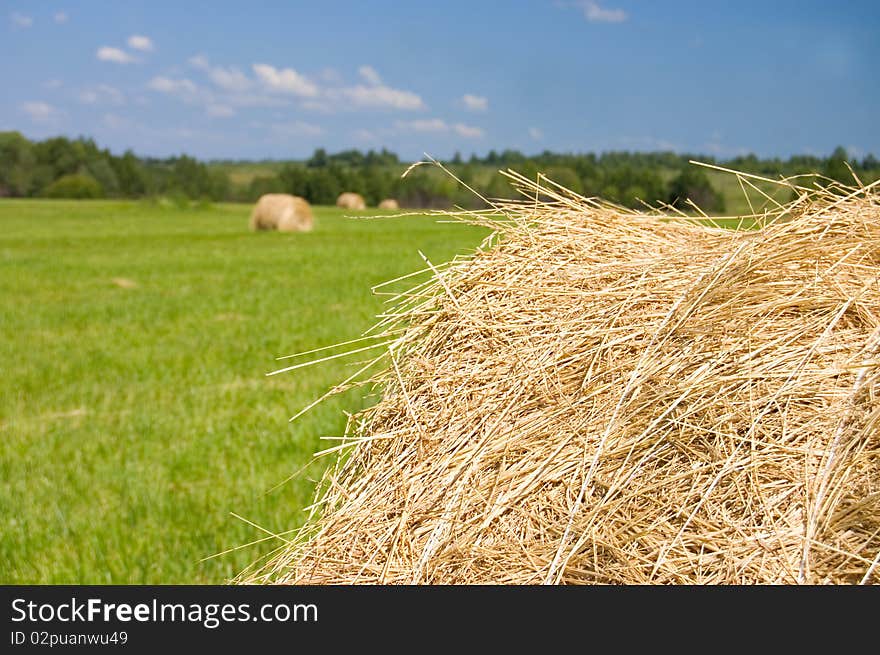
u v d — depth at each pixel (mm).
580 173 50312
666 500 2262
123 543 4551
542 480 2479
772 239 2725
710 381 2389
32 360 10016
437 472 2729
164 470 5734
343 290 16656
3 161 95000
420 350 3199
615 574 2219
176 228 43719
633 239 3154
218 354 10125
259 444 6219
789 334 2430
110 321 13188
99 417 7285
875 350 2297
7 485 5500
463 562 2484
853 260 2656
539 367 2727
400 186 80375
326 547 2869
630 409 2449
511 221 3359
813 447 2180
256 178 99625
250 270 21328
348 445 3148
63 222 49656
